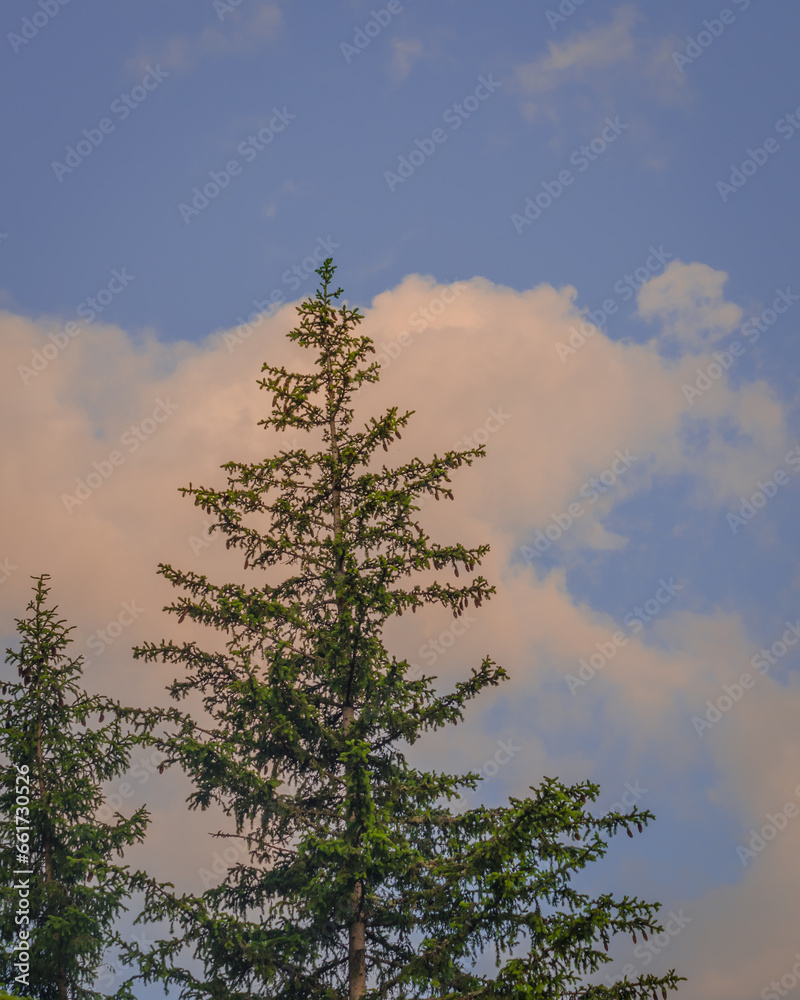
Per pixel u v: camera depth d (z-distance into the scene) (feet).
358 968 68.54
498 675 72.38
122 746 77.61
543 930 57.62
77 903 73.26
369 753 74.69
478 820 68.74
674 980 57.98
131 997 66.23
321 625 78.23
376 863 66.69
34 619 81.10
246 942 67.31
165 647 73.46
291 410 81.56
